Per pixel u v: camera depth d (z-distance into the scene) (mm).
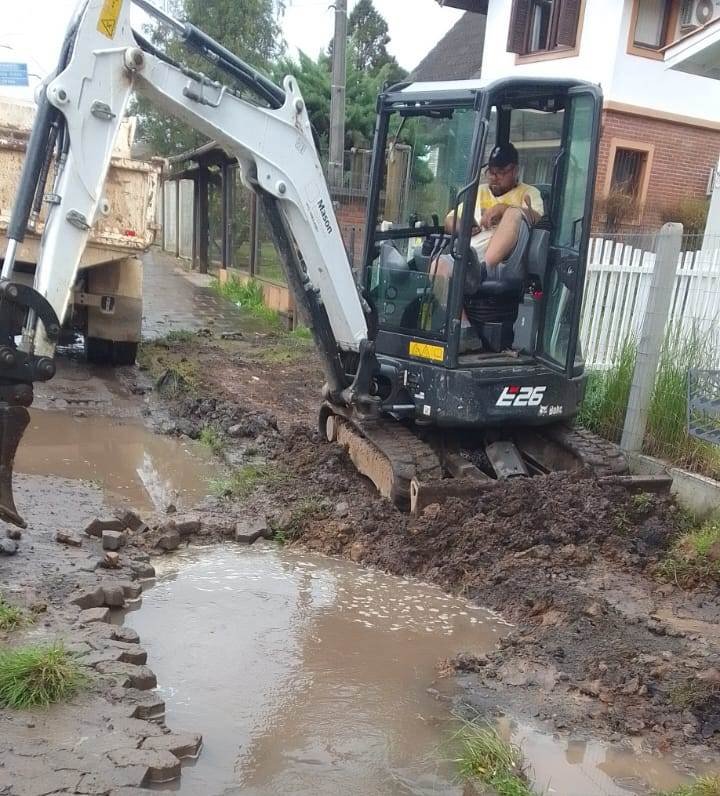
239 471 6480
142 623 4117
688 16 13523
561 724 3457
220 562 4973
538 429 6293
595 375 7105
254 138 4898
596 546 5125
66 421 7504
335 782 3018
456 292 5383
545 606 4473
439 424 5598
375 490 6016
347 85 18750
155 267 22266
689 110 14555
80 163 4250
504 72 16141
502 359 5750
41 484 5684
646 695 3664
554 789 3057
